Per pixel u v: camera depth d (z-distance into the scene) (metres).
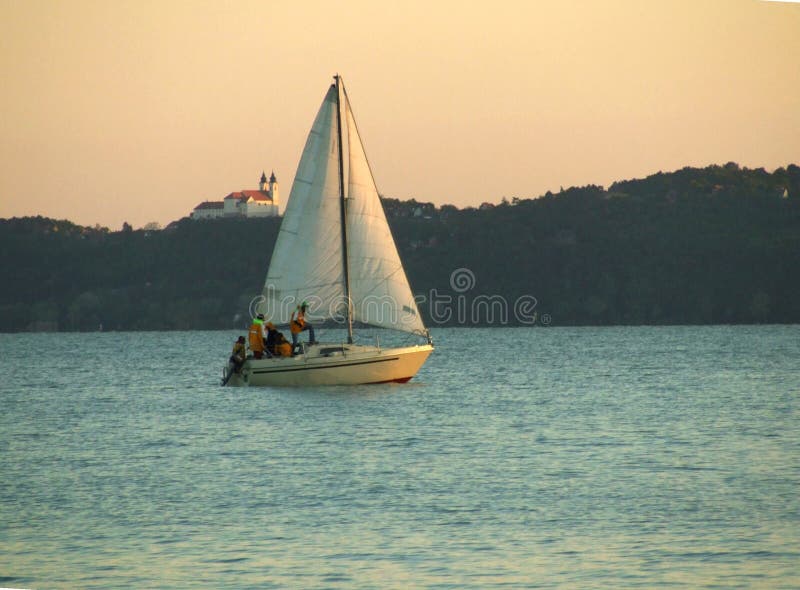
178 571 66.50
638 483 87.81
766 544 70.25
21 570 66.75
